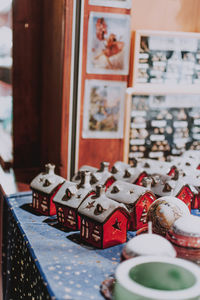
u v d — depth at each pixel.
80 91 2.48
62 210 1.81
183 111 2.77
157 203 1.58
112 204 1.59
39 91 3.00
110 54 2.51
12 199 2.19
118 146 2.66
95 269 1.38
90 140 2.58
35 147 3.07
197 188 2.02
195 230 1.35
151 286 1.02
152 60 2.58
